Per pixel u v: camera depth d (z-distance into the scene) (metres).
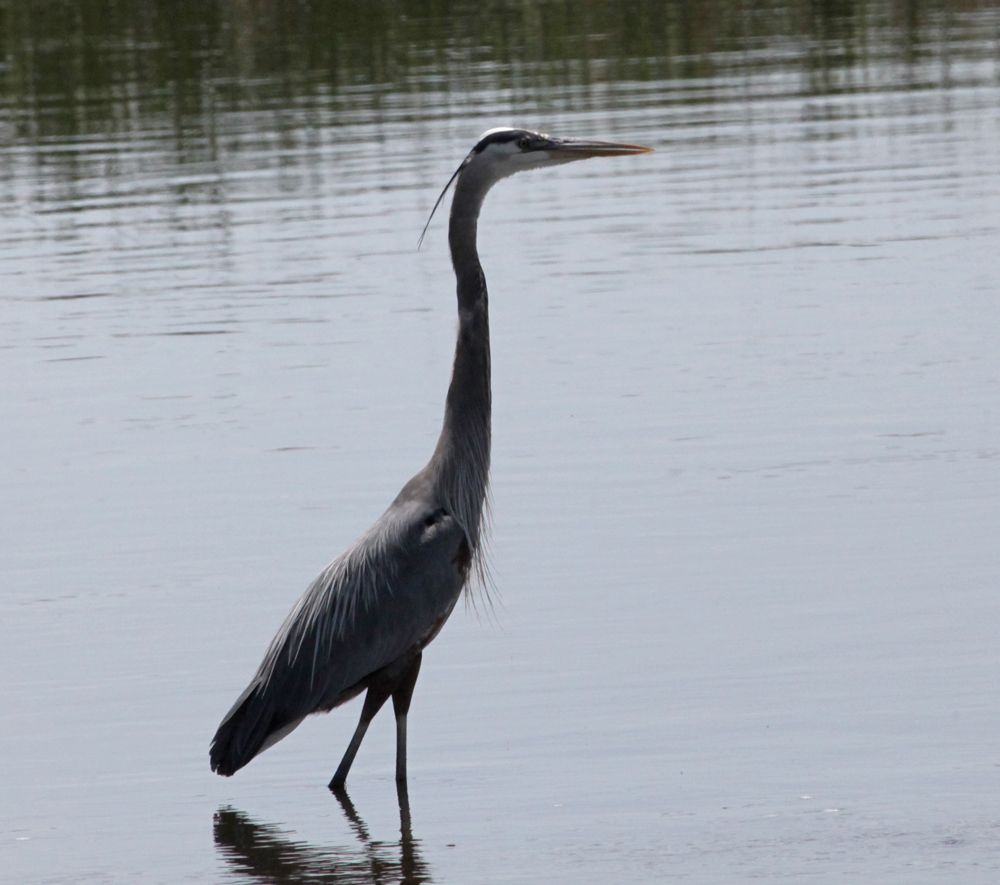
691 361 16.89
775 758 9.11
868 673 10.12
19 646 11.11
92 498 13.92
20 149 29.30
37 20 41.41
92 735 9.85
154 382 17.06
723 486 13.52
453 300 19.56
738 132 28.62
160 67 35.38
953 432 14.48
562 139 9.97
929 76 32.50
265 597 11.77
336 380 16.78
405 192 24.64
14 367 17.81
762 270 20.23
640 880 7.82
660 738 9.44
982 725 9.36
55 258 22.59
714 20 39.06
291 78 33.97
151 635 11.20
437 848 8.32
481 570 10.16
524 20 39.31
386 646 9.12
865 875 7.74
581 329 18.23
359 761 9.60
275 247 22.39
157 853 8.39
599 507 13.20
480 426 9.78
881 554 11.98
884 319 17.92
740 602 11.27
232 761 8.98
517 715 9.86
